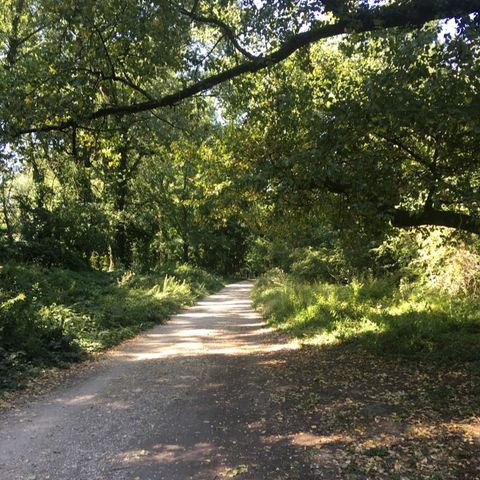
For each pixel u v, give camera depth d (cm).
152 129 1634
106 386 850
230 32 984
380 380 795
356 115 761
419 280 1881
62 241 2478
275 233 1252
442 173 859
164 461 515
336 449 526
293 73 1141
